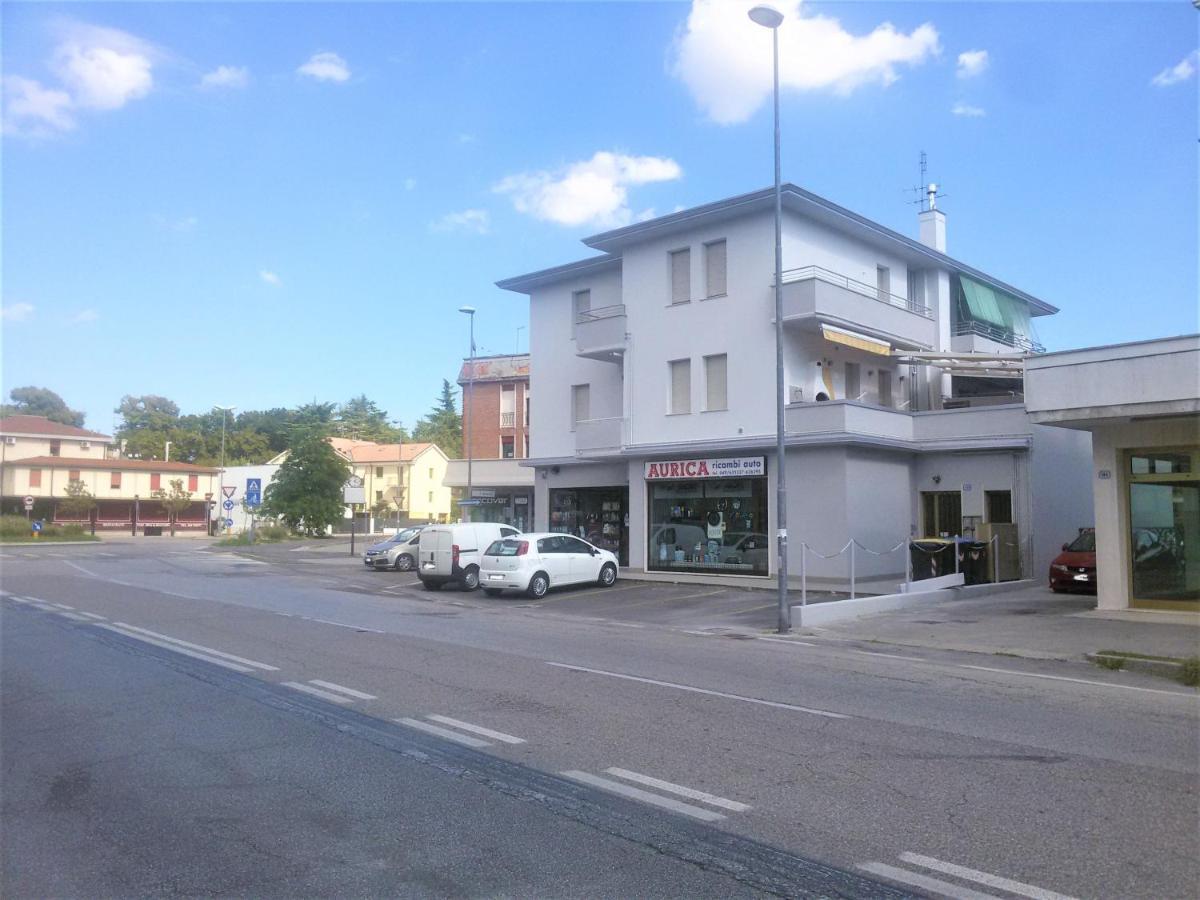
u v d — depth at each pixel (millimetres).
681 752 7246
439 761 7000
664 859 5023
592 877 4781
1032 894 4547
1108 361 15555
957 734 7938
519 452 51469
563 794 6180
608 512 30906
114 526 69375
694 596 22000
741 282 25469
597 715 8594
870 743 7582
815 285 23875
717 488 26172
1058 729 8172
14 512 64188
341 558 39656
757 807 5891
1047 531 24984
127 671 10977
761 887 4648
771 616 18078
